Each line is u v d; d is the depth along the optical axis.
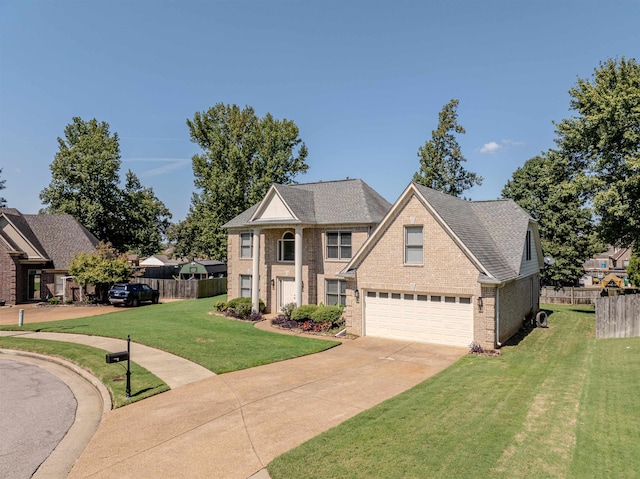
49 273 36.75
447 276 18.38
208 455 8.25
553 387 11.98
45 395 12.61
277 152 47.25
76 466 7.97
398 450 8.07
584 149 26.86
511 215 23.09
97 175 47.53
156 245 65.69
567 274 37.56
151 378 13.39
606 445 7.82
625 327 19.91
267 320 25.38
